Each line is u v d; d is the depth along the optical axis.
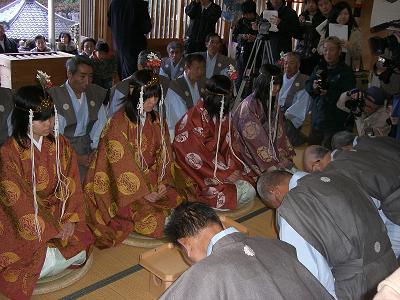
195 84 4.31
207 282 1.38
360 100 4.12
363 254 1.93
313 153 2.60
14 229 2.37
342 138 2.88
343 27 5.31
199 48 6.48
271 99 3.64
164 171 3.13
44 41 6.42
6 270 2.42
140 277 2.71
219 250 1.48
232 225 2.82
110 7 6.36
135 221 3.04
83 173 3.30
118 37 6.33
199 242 1.59
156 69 2.99
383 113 3.98
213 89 3.28
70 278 2.61
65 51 6.77
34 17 7.35
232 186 3.48
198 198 3.45
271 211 3.66
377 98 3.99
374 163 2.36
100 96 3.54
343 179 2.06
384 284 1.17
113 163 2.85
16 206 2.34
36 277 2.43
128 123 2.90
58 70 5.75
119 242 2.98
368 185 2.29
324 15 5.68
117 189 2.87
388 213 2.31
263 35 5.29
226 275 1.38
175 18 7.89
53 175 2.51
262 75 3.64
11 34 7.26
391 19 6.34
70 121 3.37
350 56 5.56
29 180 2.41
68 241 2.60
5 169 2.33
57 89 3.35
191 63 4.20
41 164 2.45
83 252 2.69
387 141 2.61
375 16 6.46
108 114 3.88
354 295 1.93
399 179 2.34
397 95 3.90
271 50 5.79
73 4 7.59
